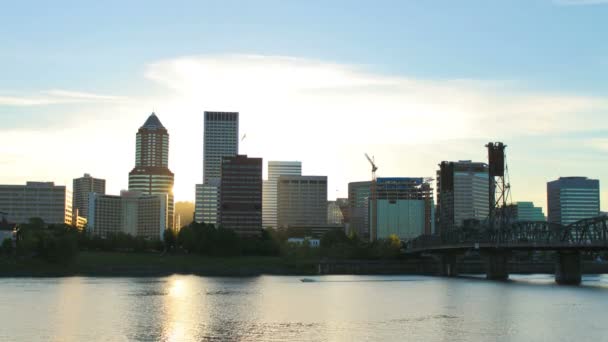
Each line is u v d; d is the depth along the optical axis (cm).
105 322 15725
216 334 14175
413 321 15938
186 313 17362
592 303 19450
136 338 13738
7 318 16312
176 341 13412
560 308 18238
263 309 18325
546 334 14050
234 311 17838
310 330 14650
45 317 16500
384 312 17612
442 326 15138
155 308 18400
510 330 14562
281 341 13375
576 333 14162
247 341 13400
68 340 13512
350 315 17038
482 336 13862
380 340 13438
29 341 13412
